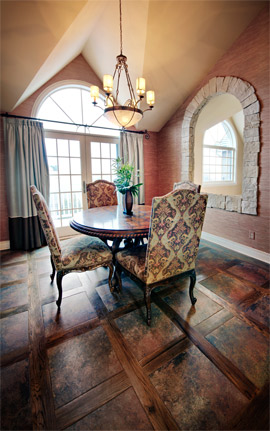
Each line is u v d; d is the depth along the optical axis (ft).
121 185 7.38
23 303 6.03
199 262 8.55
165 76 10.08
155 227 4.40
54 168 11.44
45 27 6.35
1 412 3.26
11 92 8.52
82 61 11.28
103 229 5.71
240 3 7.34
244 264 8.34
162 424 3.08
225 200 10.04
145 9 7.18
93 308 5.79
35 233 10.50
